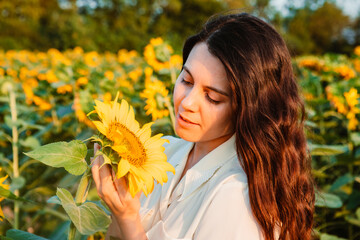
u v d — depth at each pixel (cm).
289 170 129
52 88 363
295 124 131
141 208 142
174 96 134
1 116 412
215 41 120
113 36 2306
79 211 108
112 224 126
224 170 128
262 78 122
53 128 354
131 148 108
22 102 445
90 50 2105
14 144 282
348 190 333
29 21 2969
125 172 100
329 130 437
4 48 2106
